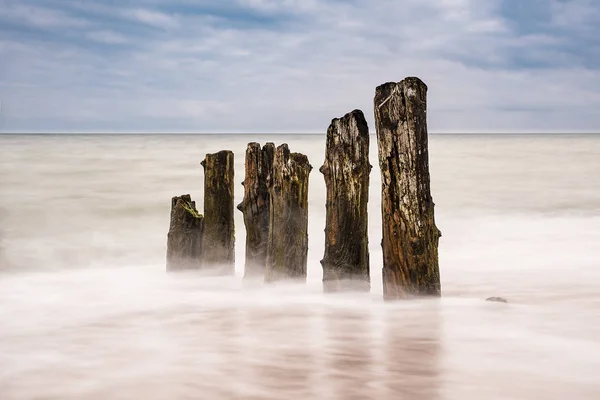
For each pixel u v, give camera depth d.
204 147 88.56
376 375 5.64
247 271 9.95
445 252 14.84
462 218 21.44
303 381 5.49
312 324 7.53
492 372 5.72
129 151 70.94
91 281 11.25
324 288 8.58
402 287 7.71
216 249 10.72
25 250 15.62
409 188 7.57
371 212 22.70
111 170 39.31
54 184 30.12
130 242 17.09
